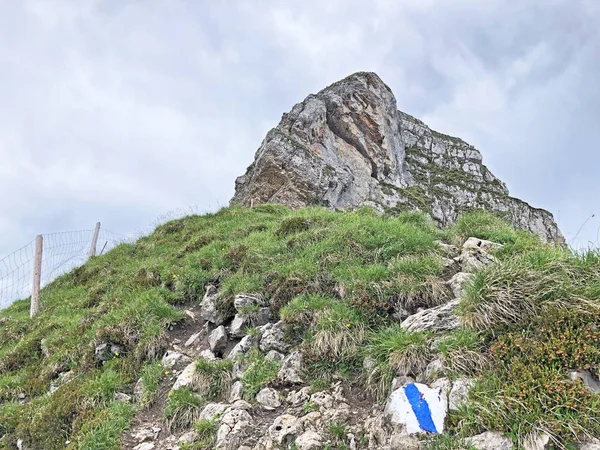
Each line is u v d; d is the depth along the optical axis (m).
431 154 58.78
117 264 14.93
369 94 40.03
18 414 7.59
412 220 11.70
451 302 6.69
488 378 5.09
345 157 36.69
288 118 35.78
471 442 4.43
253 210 17.88
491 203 48.28
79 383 7.67
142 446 5.99
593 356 4.83
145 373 7.55
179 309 9.73
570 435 4.19
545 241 9.33
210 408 6.33
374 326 7.09
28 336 11.25
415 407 4.99
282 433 5.47
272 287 8.68
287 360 6.81
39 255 13.65
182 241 15.33
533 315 5.70
